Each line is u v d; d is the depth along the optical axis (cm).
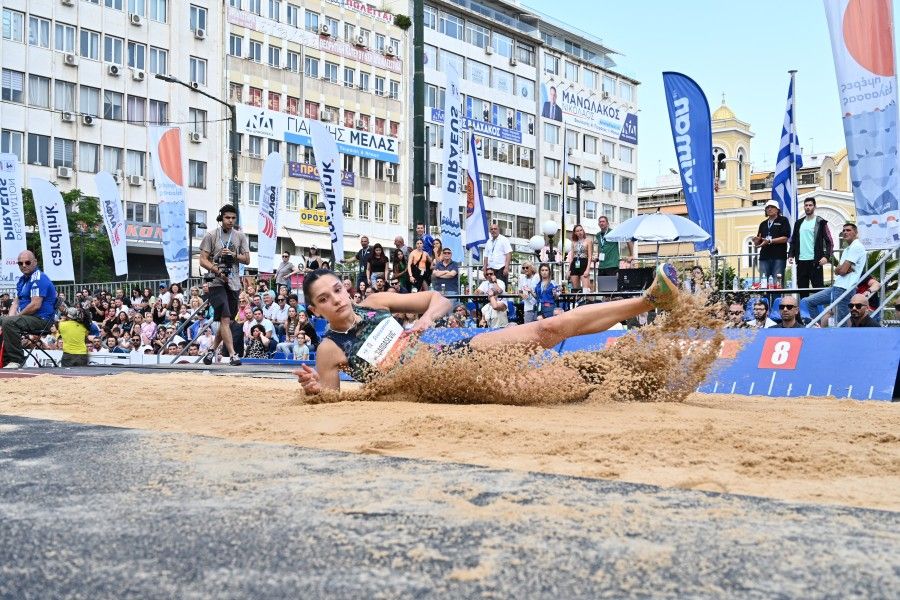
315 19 5316
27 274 1146
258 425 381
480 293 1634
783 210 1418
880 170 977
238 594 140
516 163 6588
